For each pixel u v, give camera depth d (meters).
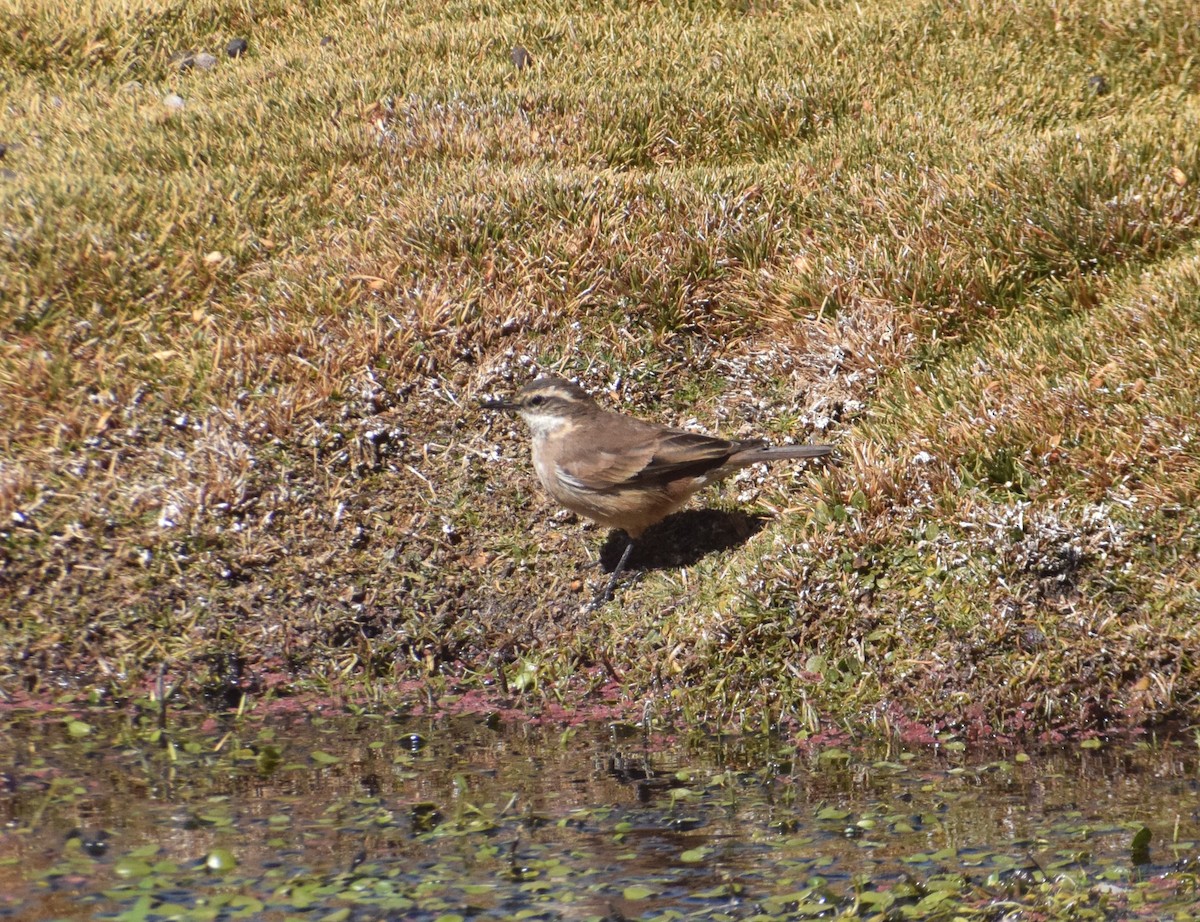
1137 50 17.09
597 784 8.73
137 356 12.53
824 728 9.73
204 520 11.25
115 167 15.48
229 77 18.12
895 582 10.38
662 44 17.83
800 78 16.78
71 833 7.86
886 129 15.60
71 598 10.80
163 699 10.10
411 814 8.19
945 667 9.88
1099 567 10.20
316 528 11.36
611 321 13.10
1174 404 10.94
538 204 13.98
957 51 17.27
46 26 19.25
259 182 14.91
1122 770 8.84
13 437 11.82
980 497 10.71
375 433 11.91
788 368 12.71
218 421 11.94
